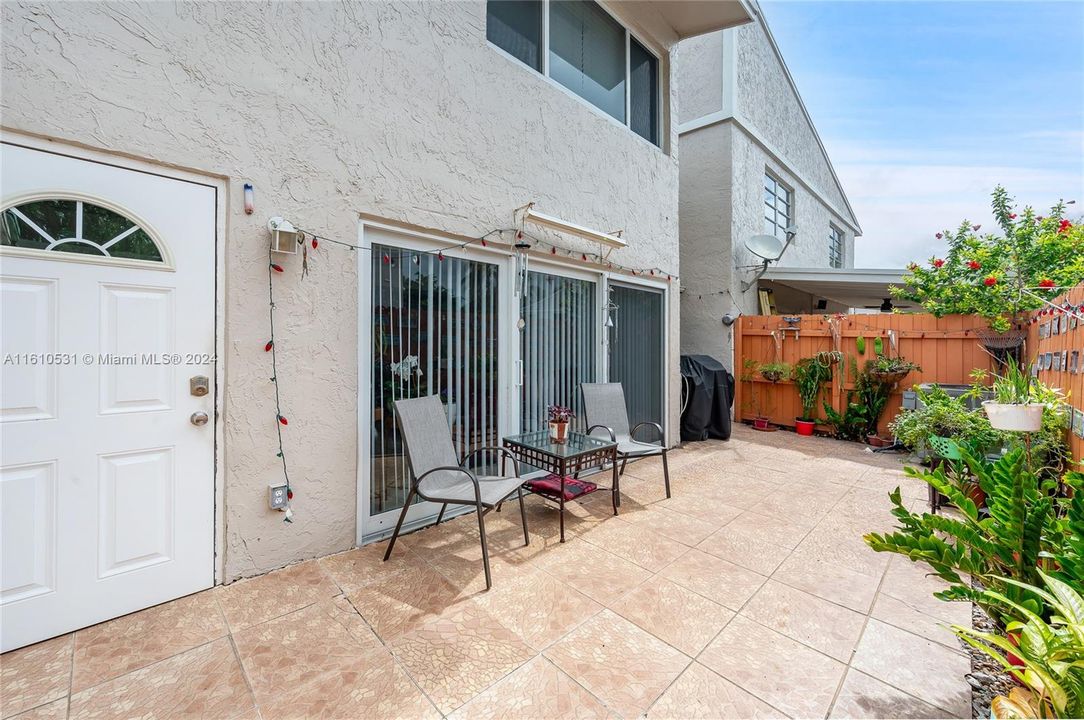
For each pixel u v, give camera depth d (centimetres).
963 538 186
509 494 284
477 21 353
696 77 773
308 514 273
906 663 193
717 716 165
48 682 178
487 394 376
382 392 315
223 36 238
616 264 484
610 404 433
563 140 424
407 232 321
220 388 244
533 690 177
